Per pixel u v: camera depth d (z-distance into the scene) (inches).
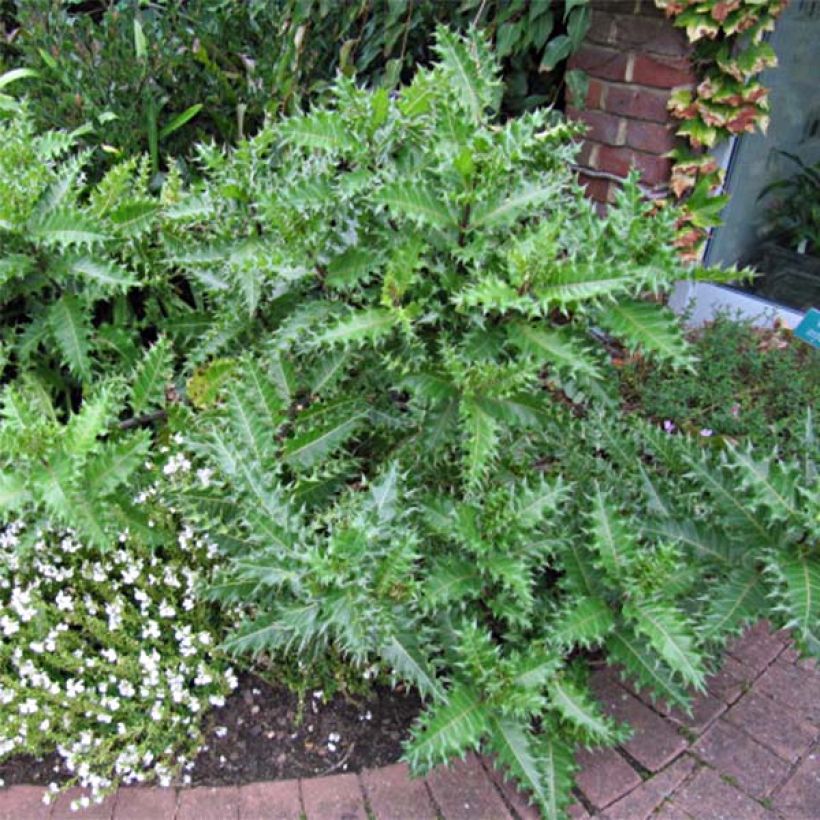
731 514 81.9
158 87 127.5
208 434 91.5
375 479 87.6
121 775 82.7
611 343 139.8
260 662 89.9
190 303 128.0
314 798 81.9
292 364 95.7
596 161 149.0
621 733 82.4
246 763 85.1
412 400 91.2
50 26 126.8
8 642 91.7
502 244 84.7
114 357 113.1
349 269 87.1
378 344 87.9
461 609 85.5
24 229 97.5
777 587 74.7
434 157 83.5
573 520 90.8
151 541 88.8
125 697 87.0
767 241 159.2
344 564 73.0
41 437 82.5
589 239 83.4
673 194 144.4
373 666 84.8
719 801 82.4
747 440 84.7
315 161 97.0
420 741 73.7
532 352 79.1
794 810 81.7
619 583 80.5
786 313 151.5
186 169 129.2
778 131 151.0
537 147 89.0
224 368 98.0
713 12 124.0
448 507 85.5
